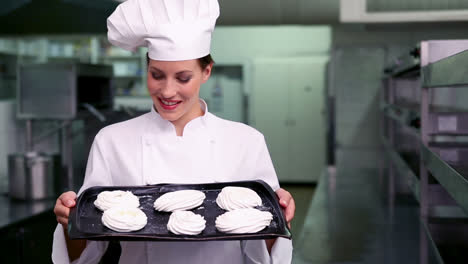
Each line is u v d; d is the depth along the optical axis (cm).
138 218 107
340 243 215
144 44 119
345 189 354
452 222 175
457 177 110
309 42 662
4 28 280
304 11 352
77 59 675
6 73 534
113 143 124
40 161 298
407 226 245
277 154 661
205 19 114
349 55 492
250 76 661
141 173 123
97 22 270
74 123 360
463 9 296
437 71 145
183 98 112
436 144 190
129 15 115
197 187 123
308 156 655
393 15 300
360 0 303
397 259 192
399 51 484
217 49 671
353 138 498
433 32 475
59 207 108
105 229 106
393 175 331
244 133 128
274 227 108
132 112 358
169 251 118
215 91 684
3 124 343
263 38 664
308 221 258
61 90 325
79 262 117
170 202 116
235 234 101
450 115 178
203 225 106
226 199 117
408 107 238
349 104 496
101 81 368
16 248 251
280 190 123
